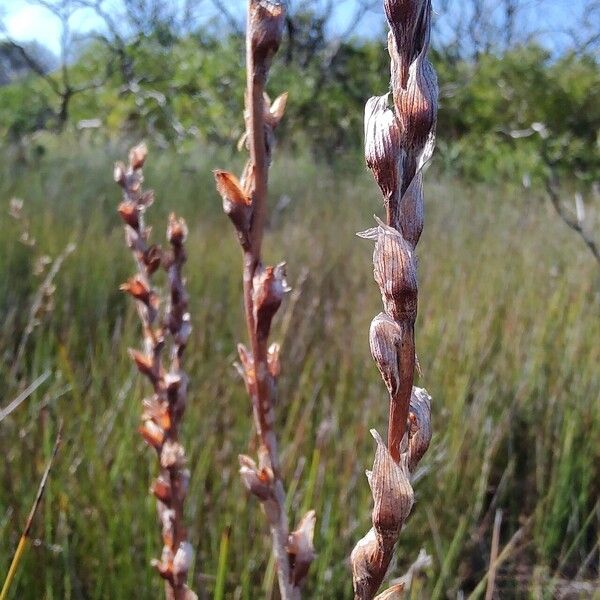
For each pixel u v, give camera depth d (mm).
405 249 119
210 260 1155
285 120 2688
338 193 1963
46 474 327
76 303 900
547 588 555
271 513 201
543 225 1436
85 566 503
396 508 129
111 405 632
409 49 119
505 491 675
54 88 2840
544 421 739
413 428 133
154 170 1962
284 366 761
